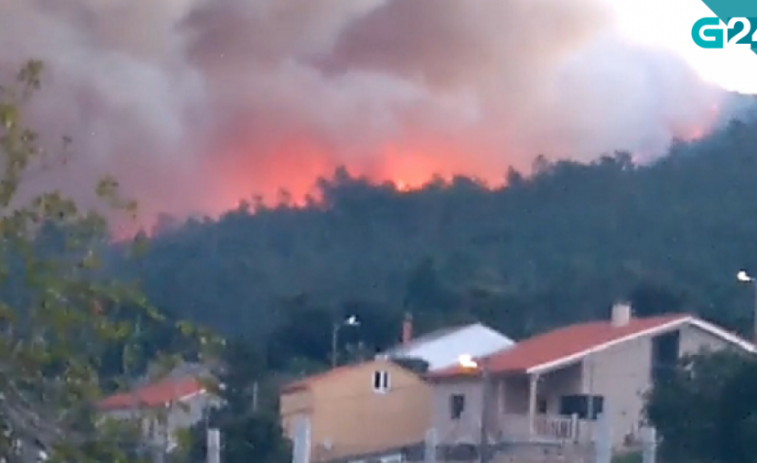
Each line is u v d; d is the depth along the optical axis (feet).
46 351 9.90
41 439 10.03
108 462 10.07
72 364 10.00
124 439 10.13
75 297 9.94
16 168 9.88
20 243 9.82
